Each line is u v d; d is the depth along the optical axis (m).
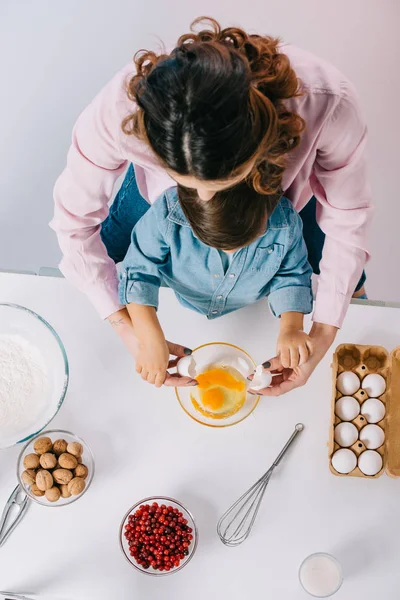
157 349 1.05
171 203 0.97
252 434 1.20
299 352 1.06
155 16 2.00
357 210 1.06
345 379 1.18
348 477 1.19
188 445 1.19
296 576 1.14
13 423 1.14
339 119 0.90
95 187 1.01
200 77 0.62
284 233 1.00
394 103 2.06
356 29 2.06
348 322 1.25
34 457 1.12
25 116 1.99
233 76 0.62
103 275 1.12
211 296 1.16
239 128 0.63
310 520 1.17
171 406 1.20
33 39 1.99
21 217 2.00
